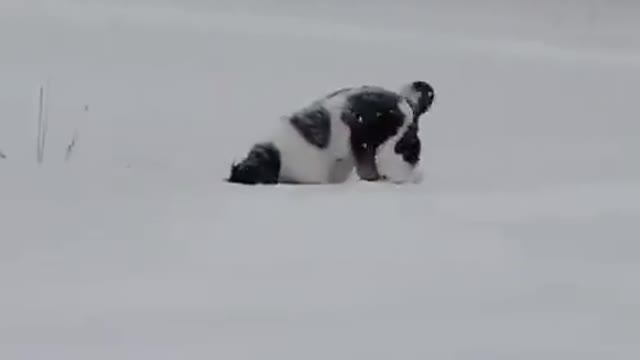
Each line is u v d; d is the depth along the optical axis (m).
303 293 7.26
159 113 25.11
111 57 33.59
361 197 11.95
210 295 7.16
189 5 50.34
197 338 6.06
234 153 20.31
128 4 47.66
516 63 43.41
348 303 6.97
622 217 10.65
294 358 5.71
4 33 35.78
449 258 8.53
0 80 27.42
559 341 6.07
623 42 56.09
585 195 12.41
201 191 12.48
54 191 12.54
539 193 12.59
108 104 25.73
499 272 7.98
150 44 37.28
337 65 37.25
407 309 6.81
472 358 5.77
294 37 44.62
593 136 26.12
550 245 9.05
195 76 31.73
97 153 19.39
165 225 10.02
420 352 5.86
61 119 23.03
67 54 33.03
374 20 55.22
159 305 6.88
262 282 7.58
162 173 15.30
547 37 56.25
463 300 7.05
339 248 8.93
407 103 15.16
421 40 49.31
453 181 15.59
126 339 6.00
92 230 9.78
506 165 20.23
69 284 7.46
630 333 6.24
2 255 8.53
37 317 6.50
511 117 29.25
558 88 36.66
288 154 14.68
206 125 23.97
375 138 14.88
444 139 24.39
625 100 34.53
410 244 9.12
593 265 8.22
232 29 44.78
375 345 5.98
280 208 11.07
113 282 7.54
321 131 14.74
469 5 63.00
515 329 6.33
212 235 9.51
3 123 21.84
